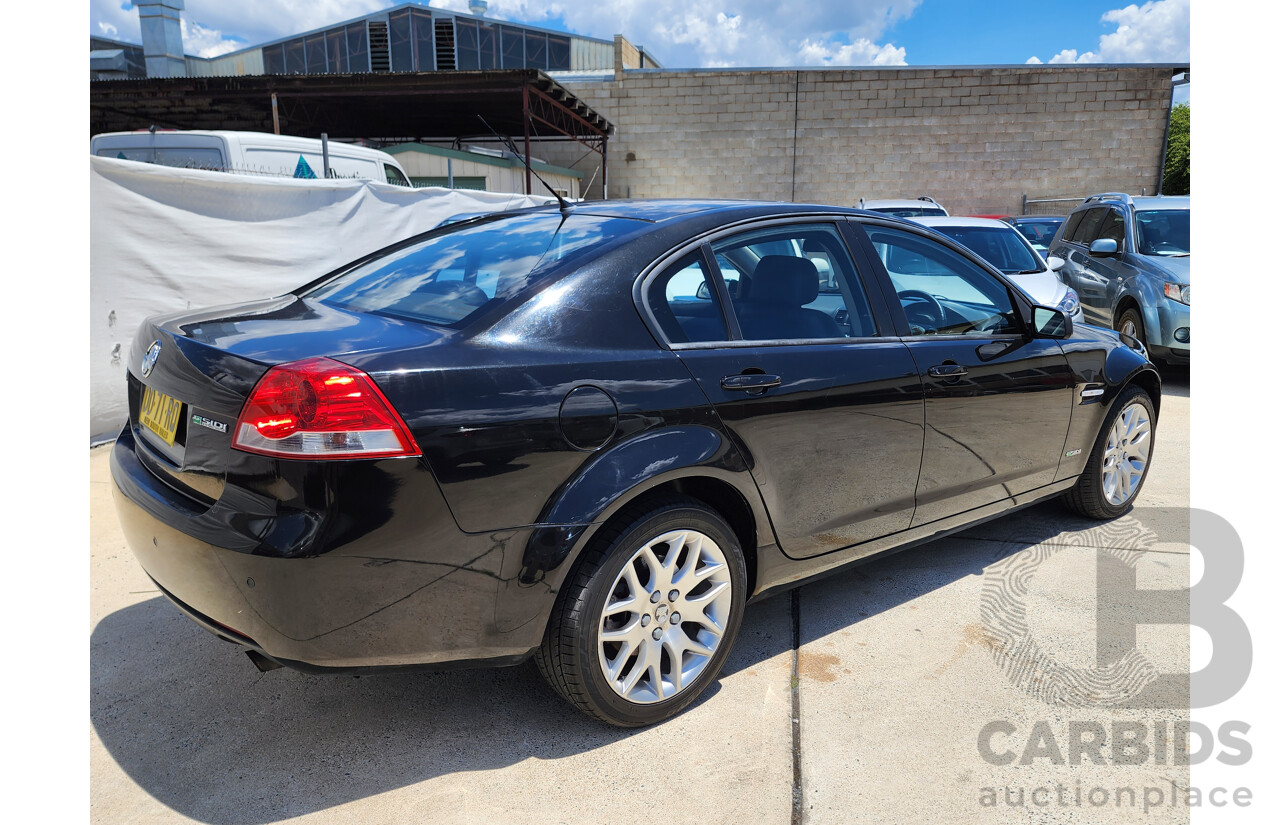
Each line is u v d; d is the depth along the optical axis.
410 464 1.83
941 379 2.88
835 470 2.62
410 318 2.21
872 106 21.41
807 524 2.60
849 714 2.39
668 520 2.22
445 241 2.83
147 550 2.05
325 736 2.29
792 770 2.15
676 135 22.03
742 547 2.55
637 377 2.17
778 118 21.69
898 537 2.95
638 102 21.95
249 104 16.94
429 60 27.56
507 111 18.42
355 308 2.40
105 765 2.14
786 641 2.81
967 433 3.02
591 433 2.07
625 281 2.27
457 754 2.21
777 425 2.42
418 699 2.47
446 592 1.94
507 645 2.06
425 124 20.58
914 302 2.95
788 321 2.58
